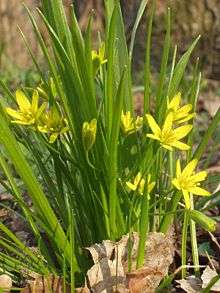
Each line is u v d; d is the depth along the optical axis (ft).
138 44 2.41
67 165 0.74
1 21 2.67
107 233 0.74
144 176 0.72
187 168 0.70
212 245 0.87
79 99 0.70
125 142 0.74
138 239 0.73
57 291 0.72
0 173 1.17
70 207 0.73
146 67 0.74
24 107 0.71
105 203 0.72
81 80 0.70
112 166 0.68
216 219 0.90
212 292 0.74
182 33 2.37
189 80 2.10
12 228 0.97
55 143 0.73
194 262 0.77
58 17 0.72
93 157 0.71
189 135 0.79
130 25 1.07
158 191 0.82
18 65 2.61
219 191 0.87
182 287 0.75
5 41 2.65
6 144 0.67
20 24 2.72
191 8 2.34
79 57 0.69
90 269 0.71
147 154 0.71
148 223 0.75
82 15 2.30
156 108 0.73
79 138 0.71
